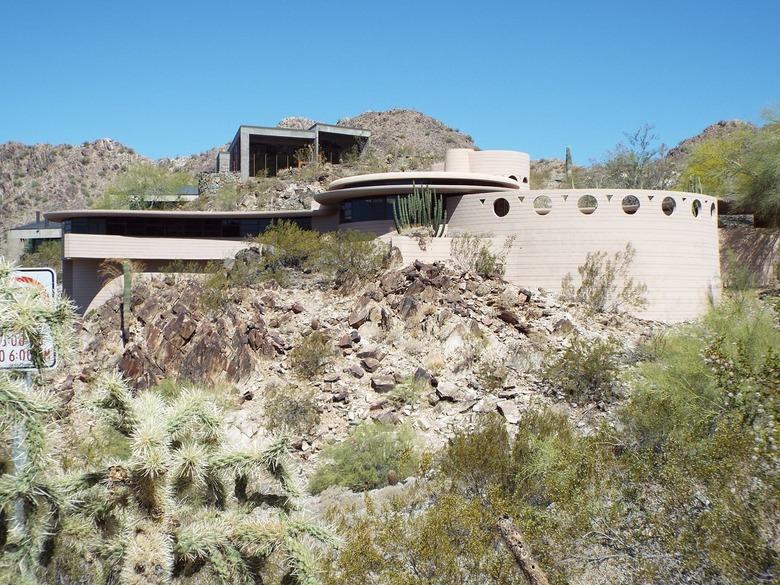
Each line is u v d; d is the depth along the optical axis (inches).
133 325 1200.8
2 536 205.5
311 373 970.7
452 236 1259.8
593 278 1194.6
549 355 948.6
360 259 1224.2
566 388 857.5
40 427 209.2
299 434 844.0
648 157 1998.0
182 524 227.9
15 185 4781.0
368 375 954.7
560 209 1219.2
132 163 5137.8
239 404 932.0
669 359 712.4
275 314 1121.4
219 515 238.7
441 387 890.7
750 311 735.1
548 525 397.4
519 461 537.0
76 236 1432.1
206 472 240.8
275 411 880.9
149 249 1477.6
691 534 346.0
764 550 317.4
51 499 210.7
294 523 242.4
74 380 1061.8
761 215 1477.6
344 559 360.2
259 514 273.0
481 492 530.3
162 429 232.7
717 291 1294.3
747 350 554.9
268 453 251.8
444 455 631.2
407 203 1332.4
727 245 1421.0
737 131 1916.8
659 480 391.9
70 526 219.0
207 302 1157.1
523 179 1694.1
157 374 1049.5
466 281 1156.5
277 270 1251.2
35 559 209.8
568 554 382.9
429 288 1099.3
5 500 202.5
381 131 4803.2
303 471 770.8
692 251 1245.7
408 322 1054.4
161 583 213.5
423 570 366.6
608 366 869.8
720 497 346.0
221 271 1248.8
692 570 343.9
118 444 431.2
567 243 1211.2
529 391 879.1
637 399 582.6
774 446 335.0
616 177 1990.7
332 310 1121.4
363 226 1401.3
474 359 960.3
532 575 340.5
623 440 491.8
